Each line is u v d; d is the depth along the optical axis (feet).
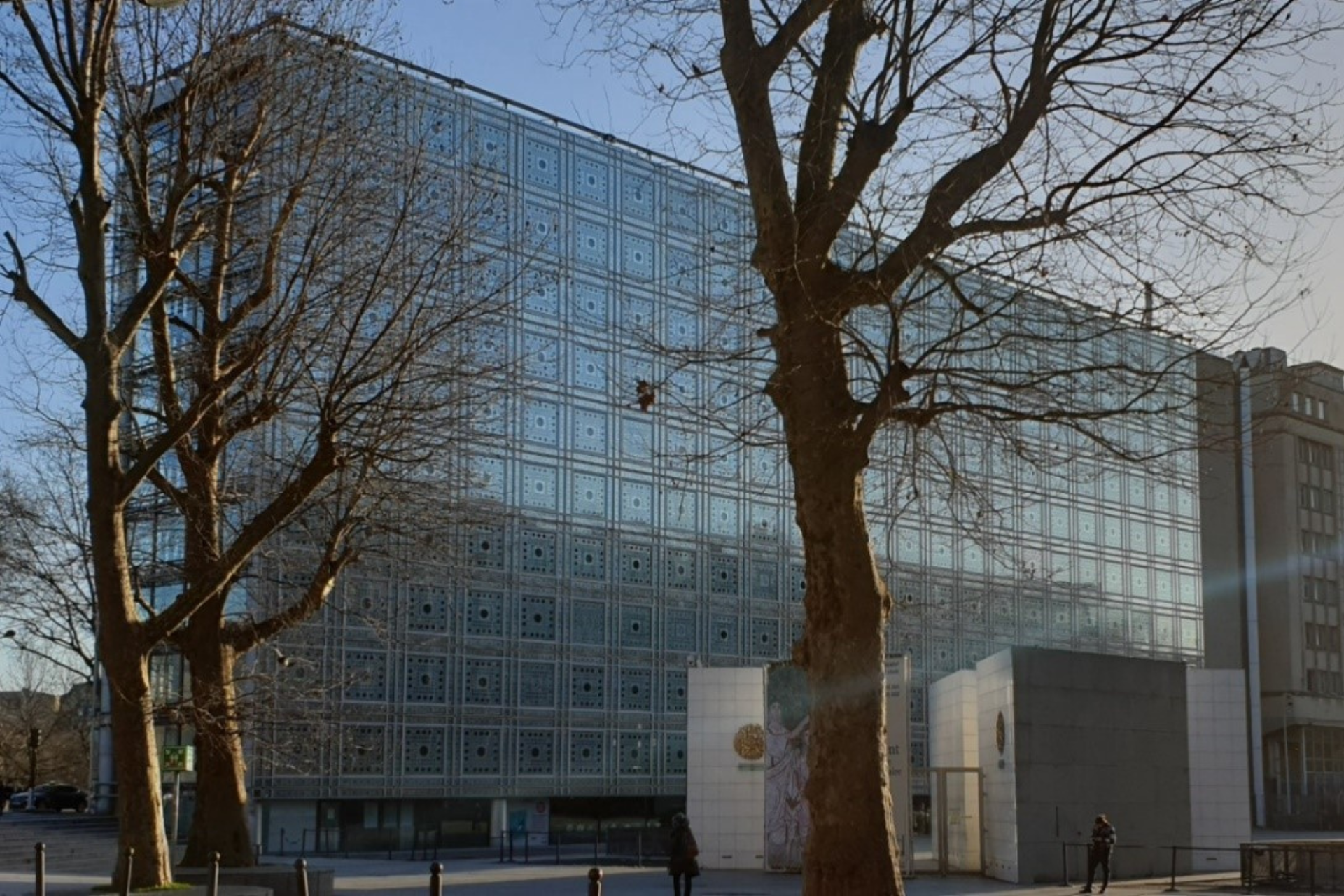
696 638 194.18
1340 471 302.45
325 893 81.00
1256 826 274.57
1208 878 125.59
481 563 173.99
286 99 75.61
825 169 49.29
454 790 169.27
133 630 66.64
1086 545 239.09
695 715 136.26
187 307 101.24
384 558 101.76
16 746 294.05
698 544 196.03
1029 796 117.29
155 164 80.18
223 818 80.02
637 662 188.14
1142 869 124.98
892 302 47.91
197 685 77.92
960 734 137.80
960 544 217.77
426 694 168.25
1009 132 47.80
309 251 80.89
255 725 103.50
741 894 102.89
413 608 167.84
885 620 48.14
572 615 182.39
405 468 82.69
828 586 47.65
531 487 179.32
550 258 181.88
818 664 47.52
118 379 70.44
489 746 173.37
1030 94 47.67
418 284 75.05
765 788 126.52
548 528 180.75
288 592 124.16
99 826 154.40
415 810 169.07
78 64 66.59
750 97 49.60
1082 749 122.21
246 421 77.56
